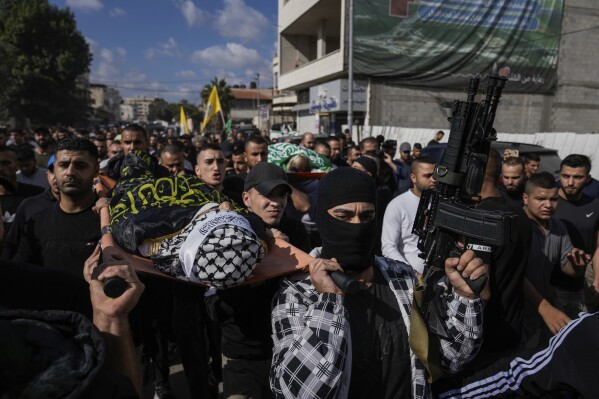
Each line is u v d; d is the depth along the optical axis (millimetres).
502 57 20953
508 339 2258
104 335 1120
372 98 20359
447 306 1496
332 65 21047
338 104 20516
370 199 1557
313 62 23141
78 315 961
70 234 2775
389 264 1722
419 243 1605
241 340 2094
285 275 1740
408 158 8938
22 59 41312
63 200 2814
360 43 19547
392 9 19594
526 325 2881
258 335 2072
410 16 19812
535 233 3238
